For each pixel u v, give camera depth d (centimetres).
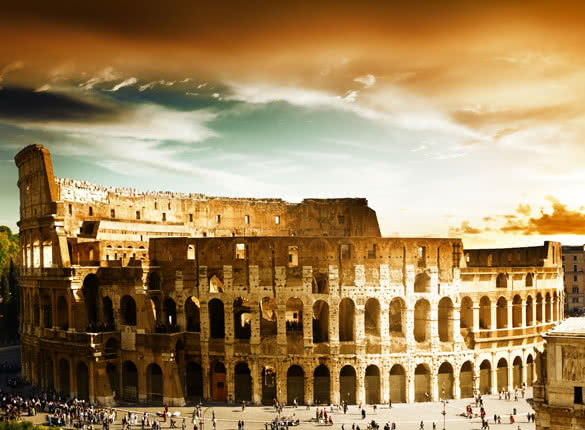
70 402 10556
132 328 10788
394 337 10744
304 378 10419
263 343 10481
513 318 11900
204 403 10531
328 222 14888
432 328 10844
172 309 11581
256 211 14662
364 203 15150
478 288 11262
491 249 14062
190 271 10944
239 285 10650
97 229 12181
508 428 9019
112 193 13050
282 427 8981
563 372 6481
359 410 10131
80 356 10812
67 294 10925
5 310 17100
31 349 12256
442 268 11019
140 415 9806
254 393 10425
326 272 10612
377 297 10625
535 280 12100
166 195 14188
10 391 11581
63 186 12069
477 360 11119
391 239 10825
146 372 10700
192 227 14062
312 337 10431
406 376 10650
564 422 6450
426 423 9331
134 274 10788
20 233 12788
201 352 10712
